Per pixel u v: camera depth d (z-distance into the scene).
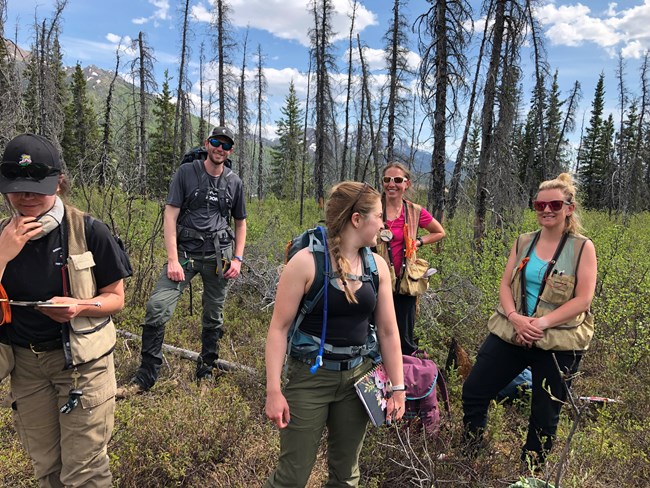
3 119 9.55
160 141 29.20
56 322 2.21
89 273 2.23
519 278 3.23
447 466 3.06
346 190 2.20
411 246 4.02
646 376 4.71
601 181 43.88
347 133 29.72
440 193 10.05
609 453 3.19
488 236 8.59
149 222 8.44
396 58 17.55
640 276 6.82
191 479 3.07
